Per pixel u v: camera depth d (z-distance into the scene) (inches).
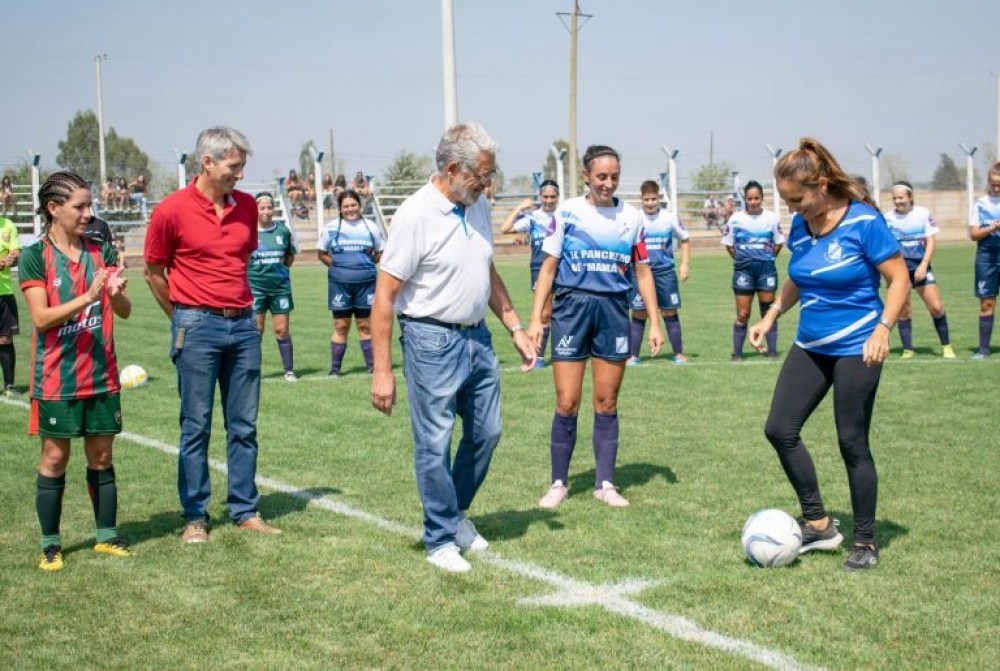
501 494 259.4
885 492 251.0
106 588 191.0
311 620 173.5
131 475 282.5
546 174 1825.8
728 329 649.6
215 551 213.5
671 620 171.0
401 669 153.4
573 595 183.8
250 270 449.1
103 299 209.8
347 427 346.6
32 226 1262.3
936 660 154.1
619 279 249.1
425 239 196.2
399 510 244.5
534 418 359.6
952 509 235.8
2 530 230.5
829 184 193.2
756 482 266.1
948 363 467.8
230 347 226.7
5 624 173.2
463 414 213.0
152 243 221.1
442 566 200.4
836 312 196.9
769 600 179.8
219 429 348.8
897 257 193.6
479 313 204.7
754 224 495.8
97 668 155.3
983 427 327.3
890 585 186.4
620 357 250.2
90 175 3336.6
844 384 195.9
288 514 241.8
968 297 807.7
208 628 170.4
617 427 255.1
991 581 188.2
